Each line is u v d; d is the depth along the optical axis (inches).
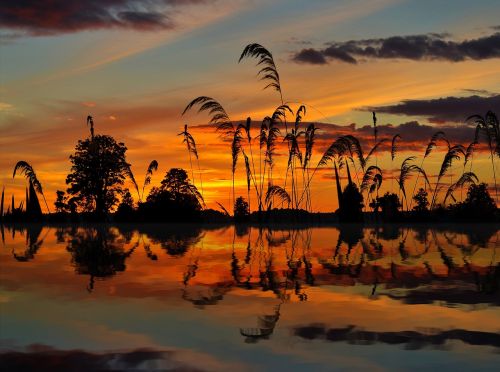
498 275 255.4
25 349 125.0
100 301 184.9
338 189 1098.7
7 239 616.4
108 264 311.1
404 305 176.6
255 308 171.5
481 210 1090.1
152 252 403.5
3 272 271.6
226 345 127.3
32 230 940.6
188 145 1004.6
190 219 1238.9
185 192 1314.0
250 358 117.0
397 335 136.4
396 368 110.0
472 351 121.7
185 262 322.7
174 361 115.3
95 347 126.4
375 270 277.9
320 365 112.1
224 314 162.2
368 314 161.8
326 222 1067.9
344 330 141.6
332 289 211.8
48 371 109.3
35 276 253.8
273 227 945.5
